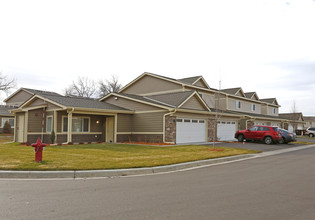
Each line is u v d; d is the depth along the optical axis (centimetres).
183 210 493
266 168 1009
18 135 2112
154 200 558
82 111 1830
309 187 688
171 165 988
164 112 1955
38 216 454
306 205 530
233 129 2702
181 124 2031
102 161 1003
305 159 1287
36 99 2055
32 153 1167
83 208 500
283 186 699
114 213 473
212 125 2350
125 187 678
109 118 2130
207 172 921
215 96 3056
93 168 866
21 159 989
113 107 2133
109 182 740
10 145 1766
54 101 1831
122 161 1022
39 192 617
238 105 3462
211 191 641
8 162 917
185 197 584
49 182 731
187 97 2105
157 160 1070
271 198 581
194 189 660
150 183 730
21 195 588
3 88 4044
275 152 1622
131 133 2158
